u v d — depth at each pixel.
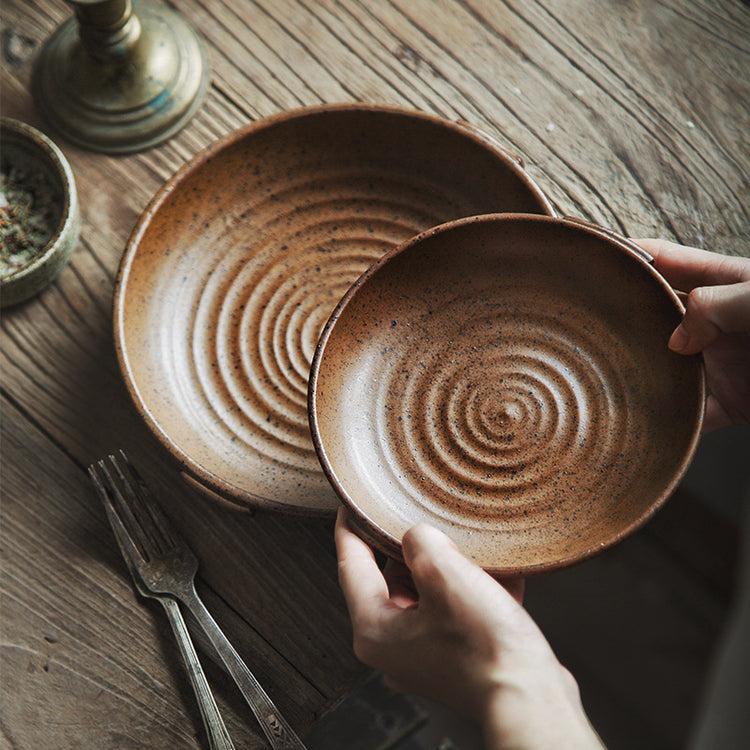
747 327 0.71
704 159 0.87
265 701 0.77
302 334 0.82
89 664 0.80
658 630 1.19
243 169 0.82
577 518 0.72
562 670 0.68
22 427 0.84
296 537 0.82
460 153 0.81
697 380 0.71
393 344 0.76
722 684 0.96
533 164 0.88
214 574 0.81
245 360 0.81
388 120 0.81
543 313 0.76
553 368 0.75
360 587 0.72
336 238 0.84
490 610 0.68
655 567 1.18
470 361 0.76
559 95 0.89
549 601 1.21
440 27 0.91
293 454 0.79
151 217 0.80
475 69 0.90
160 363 0.80
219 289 0.83
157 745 0.79
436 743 1.18
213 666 0.80
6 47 0.91
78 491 0.83
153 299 0.82
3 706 0.79
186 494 0.82
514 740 0.66
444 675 0.70
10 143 0.85
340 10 0.91
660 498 0.68
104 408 0.84
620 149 0.88
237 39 0.91
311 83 0.90
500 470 0.74
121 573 0.82
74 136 0.89
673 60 0.90
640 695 1.20
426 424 0.75
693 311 0.71
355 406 0.75
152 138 0.88
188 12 0.91
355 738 0.95
